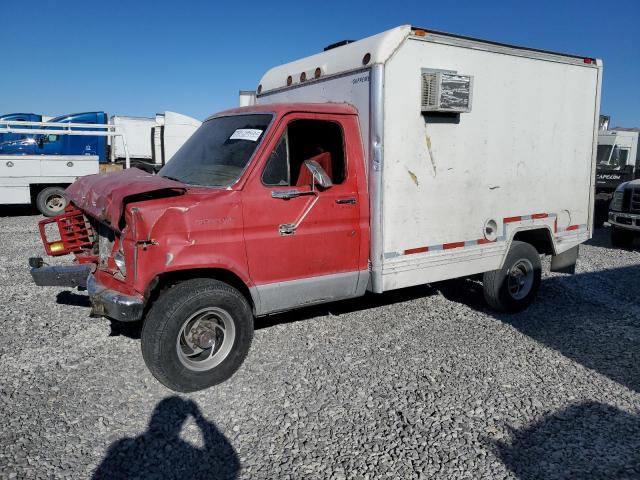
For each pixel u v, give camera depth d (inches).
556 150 243.1
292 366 184.4
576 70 244.4
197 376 164.9
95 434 142.7
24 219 545.0
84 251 213.0
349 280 193.5
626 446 140.0
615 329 226.1
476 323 230.5
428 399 163.3
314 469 129.8
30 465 129.2
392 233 195.6
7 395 161.8
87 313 235.0
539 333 219.9
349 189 188.2
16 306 244.1
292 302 183.9
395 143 190.9
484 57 211.9
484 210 221.8
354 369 182.7
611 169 637.3
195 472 128.6
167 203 157.3
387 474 128.1
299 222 178.4
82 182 211.0
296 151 184.4
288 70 235.6
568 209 253.8
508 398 164.7
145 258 154.4
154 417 151.4
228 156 181.8
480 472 129.0
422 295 268.2
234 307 169.3
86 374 176.2
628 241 434.3
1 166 527.2
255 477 126.9
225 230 164.9
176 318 159.0
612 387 172.6
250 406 158.1
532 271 245.4
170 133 735.7
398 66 187.5
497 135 220.8
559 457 135.1
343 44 216.2
